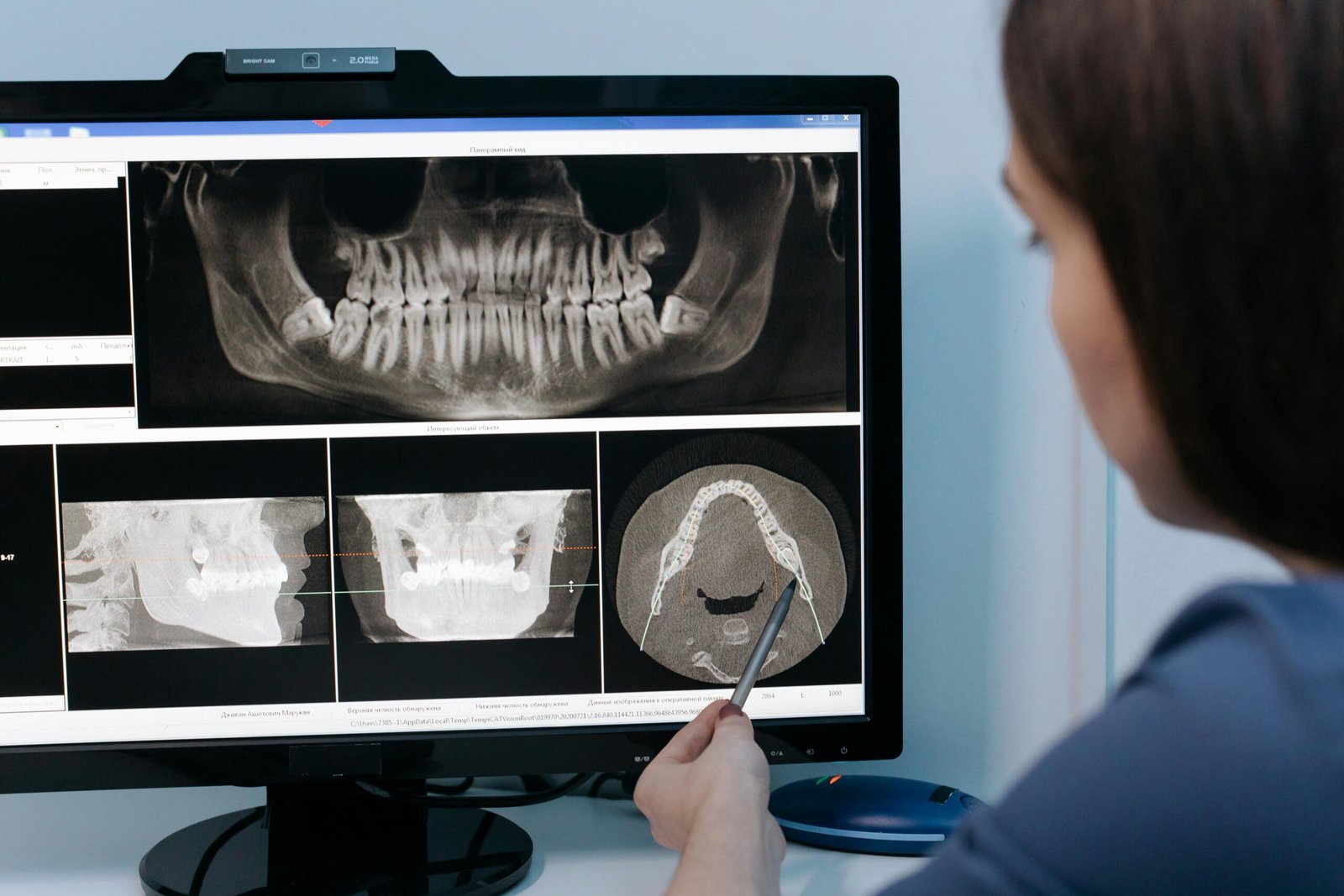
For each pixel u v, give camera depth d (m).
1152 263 0.29
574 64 0.82
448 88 0.66
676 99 0.67
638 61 0.83
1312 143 0.26
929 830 0.69
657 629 0.69
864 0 0.83
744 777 0.48
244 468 0.66
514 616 0.68
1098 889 0.25
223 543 0.66
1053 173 0.33
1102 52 0.30
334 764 0.67
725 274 0.68
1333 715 0.24
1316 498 0.29
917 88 0.83
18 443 0.65
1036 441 0.84
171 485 0.66
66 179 0.65
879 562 0.69
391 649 0.67
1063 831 0.26
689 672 0.69
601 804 0.80
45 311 0.65
